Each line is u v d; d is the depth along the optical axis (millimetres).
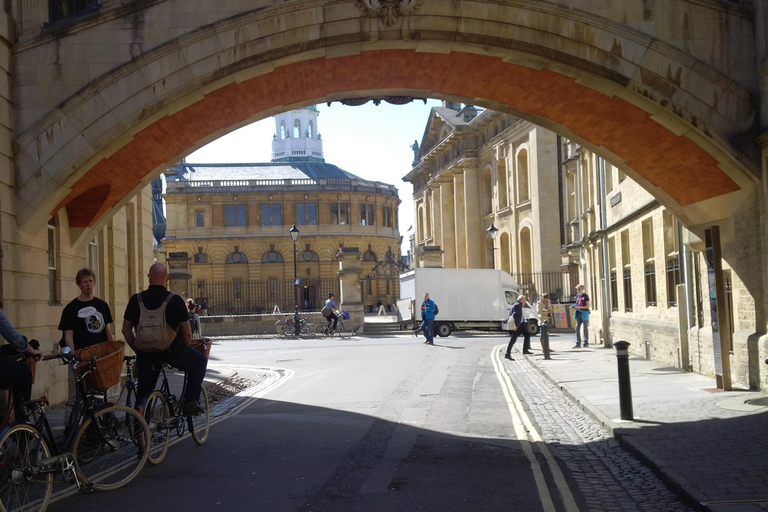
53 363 12344
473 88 15078
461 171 58375
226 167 93062
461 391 14391
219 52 11750
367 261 87438
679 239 16344
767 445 7957
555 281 44688
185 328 7922
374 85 15289
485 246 56031
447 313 37469
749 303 12773
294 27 11914
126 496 6566
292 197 85875
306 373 18906
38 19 11523
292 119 135125
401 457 8148
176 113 13031
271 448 8734
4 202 10875
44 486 6102
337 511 5953
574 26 12211
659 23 12227
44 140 11359
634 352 21000
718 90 12156
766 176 11992
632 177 15641
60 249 13344
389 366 20188
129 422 7266
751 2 12180
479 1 12141
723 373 12320
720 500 5914
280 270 84500
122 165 13633
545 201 45188
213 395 14461
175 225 84438
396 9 12016
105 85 11500
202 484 6949
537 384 15477
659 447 8086
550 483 6918
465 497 6398
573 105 14273
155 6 11672
